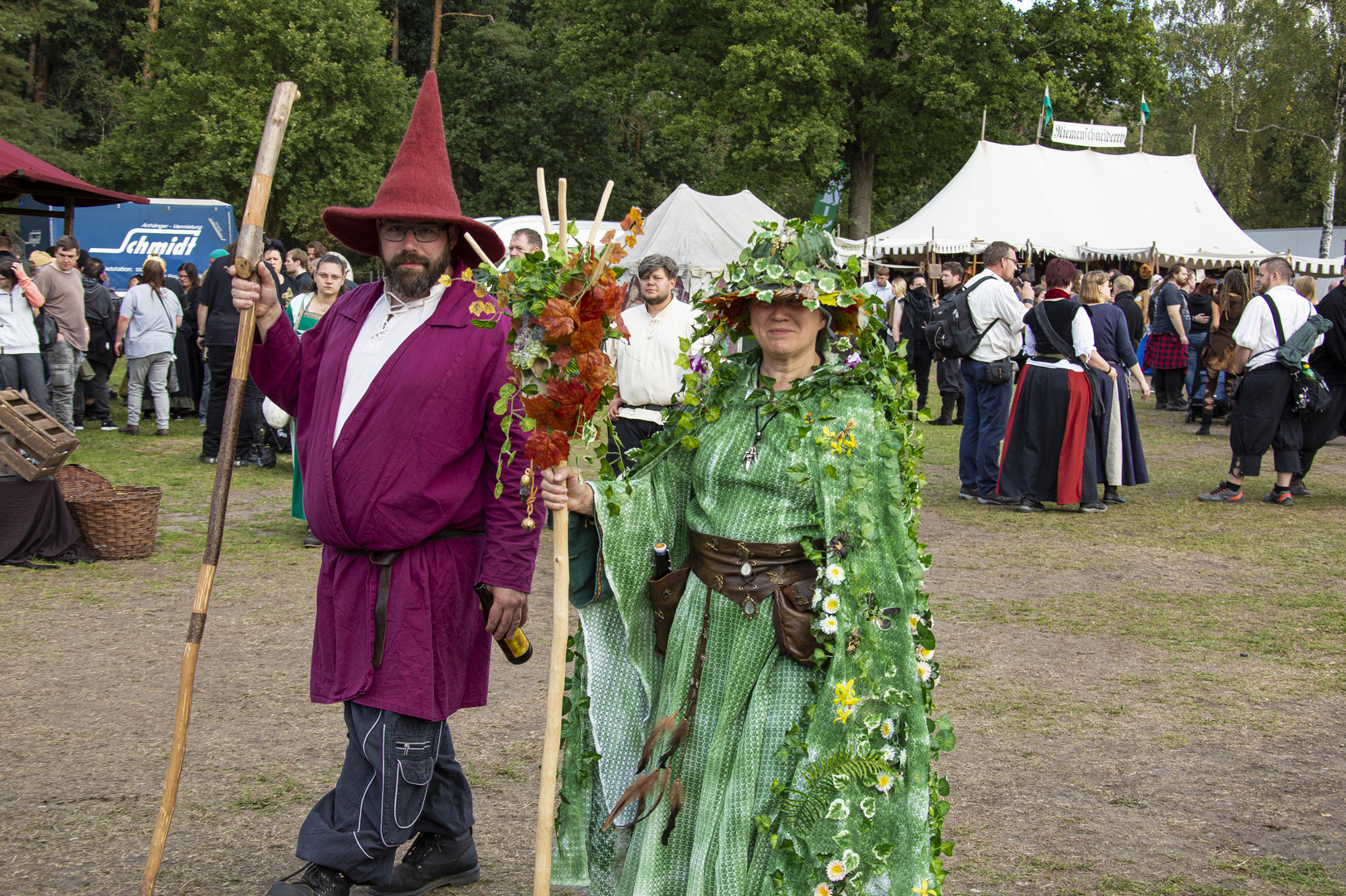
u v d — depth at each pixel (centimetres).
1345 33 4050
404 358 275
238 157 3180
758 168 2981
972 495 981
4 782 382
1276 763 414
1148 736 441
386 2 4316
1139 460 939
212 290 1056
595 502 265
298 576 681
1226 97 4203
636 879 258
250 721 445
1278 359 918
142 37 3591
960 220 2400
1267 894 316
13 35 3541
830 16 2845
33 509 691
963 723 454
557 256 247
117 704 460
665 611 271
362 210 278
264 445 1081
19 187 1349
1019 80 2919
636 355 697
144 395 1452
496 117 4259
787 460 258
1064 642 568
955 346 941
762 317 263
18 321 1005
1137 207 2558
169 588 645
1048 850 343
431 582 277
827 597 250
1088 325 890
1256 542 801
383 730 272
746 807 252
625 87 3191
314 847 268
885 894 250
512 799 380
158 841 279
